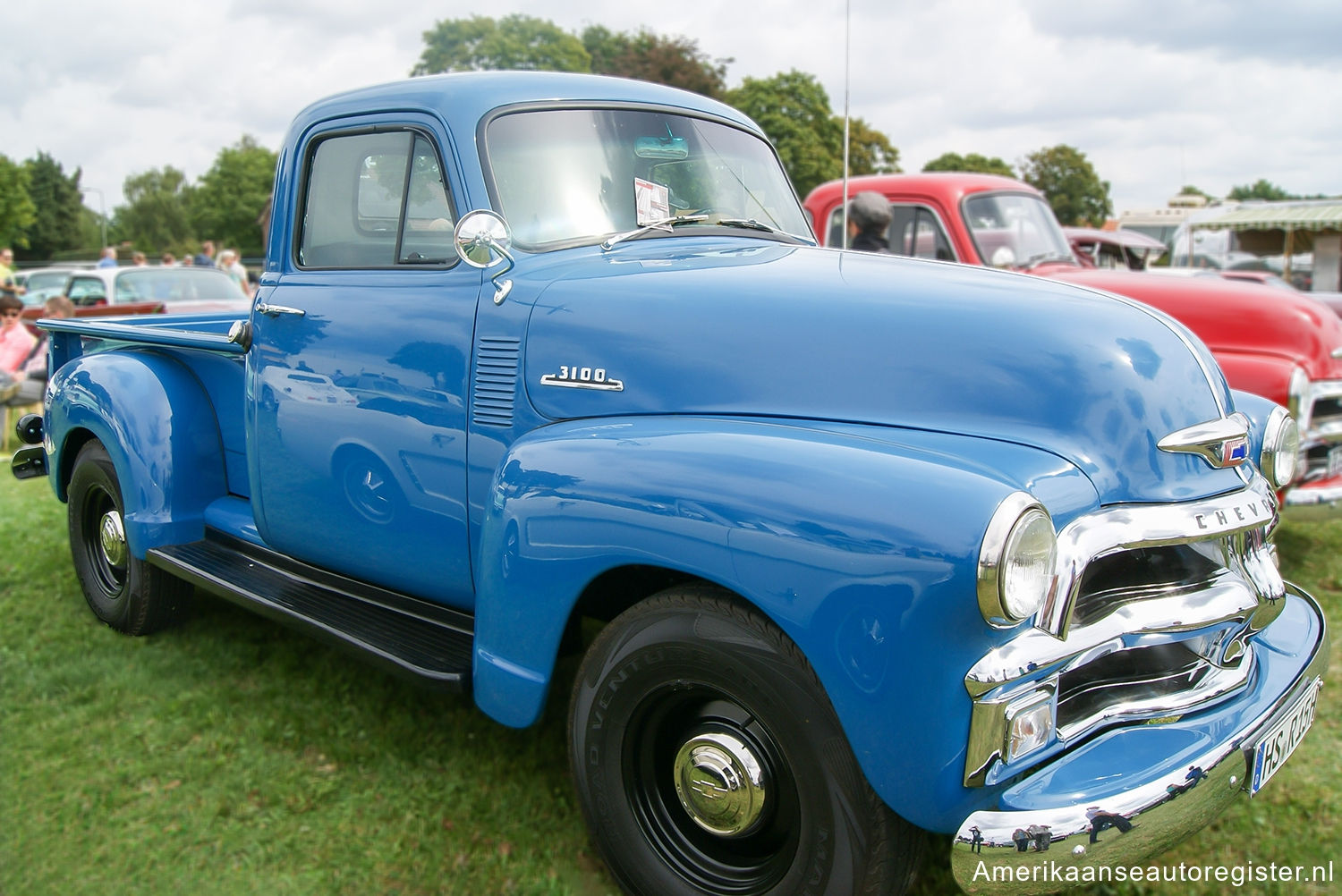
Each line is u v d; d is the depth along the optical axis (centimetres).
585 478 213
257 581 319
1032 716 179
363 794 270
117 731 304
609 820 220
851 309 222
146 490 351
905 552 171
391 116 287
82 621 393
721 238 300
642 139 300
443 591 278
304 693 325
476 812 261
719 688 198
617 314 240
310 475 301
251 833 253
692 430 212
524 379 250
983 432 201
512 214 267
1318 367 441
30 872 238
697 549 194
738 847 209
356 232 296
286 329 305
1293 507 436
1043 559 173
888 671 173
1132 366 210
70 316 870
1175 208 2527
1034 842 171
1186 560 207
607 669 215
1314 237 1755
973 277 239
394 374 275
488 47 4469
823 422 213
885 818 185
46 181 8362
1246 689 212
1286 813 265
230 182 7875
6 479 667
